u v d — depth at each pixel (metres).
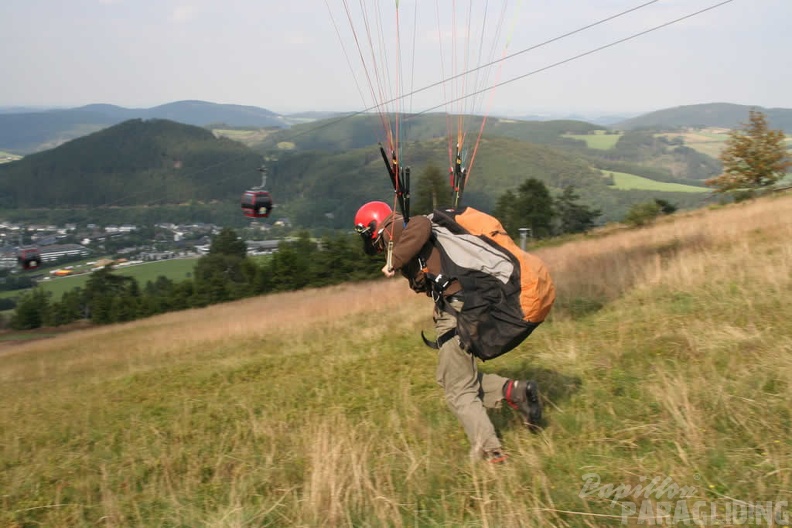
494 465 3.21
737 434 3.16
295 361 7.73
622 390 4.09
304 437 4.12
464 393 3.48
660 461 3.01
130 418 5.93
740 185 26.19
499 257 3.33
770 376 3.74
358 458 3.39
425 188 34.38
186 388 7.39
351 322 10.89
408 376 5.64
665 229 16.56
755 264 7.05
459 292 3.42
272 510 3.09
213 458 4.20
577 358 4.89
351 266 40.75
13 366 19.12
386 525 2.75
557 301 7.42
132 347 17.28
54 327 56.56
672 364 4.38
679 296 6.41
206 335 15.01
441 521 2.81
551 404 4.02
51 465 4.62
